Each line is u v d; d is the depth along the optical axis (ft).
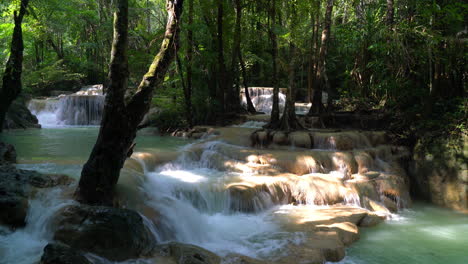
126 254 18.63
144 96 20.99
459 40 38.50
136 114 20.93
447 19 38.99
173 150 39.63
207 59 58.75
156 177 29.89
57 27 87.40
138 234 19.33
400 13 47.62
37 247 18.30
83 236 18.34
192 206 26.71
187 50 54.54
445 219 31.76
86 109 75.66
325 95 77.20
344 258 22.57
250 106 63.77
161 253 19.76
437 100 41.47
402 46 41.32
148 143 47.21
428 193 37.22
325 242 22.98
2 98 44.24
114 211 19.10
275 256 21.03
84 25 99.71
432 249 24.63
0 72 62.34
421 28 42.55
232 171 35.09
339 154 36.29
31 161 30.35
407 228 28.91
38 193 21.65
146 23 94.53
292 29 47.03
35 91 96.43
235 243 23.08
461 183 34.55
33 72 96.43
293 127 45.62
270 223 26.53
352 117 50.60
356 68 58.18
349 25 56.90
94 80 114.93
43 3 74.49
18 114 63.00
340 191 31.83
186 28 51.42
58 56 107.24
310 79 77.61
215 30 58.70
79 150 38.78
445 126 37.35
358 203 31.89
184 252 19.49
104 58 100.94
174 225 23.17
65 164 29.45
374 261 22.43
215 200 28.32
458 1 39.17
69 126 70.85
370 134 42.52
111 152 20.79
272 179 31.86
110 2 80.38
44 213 20.06
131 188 24.18
